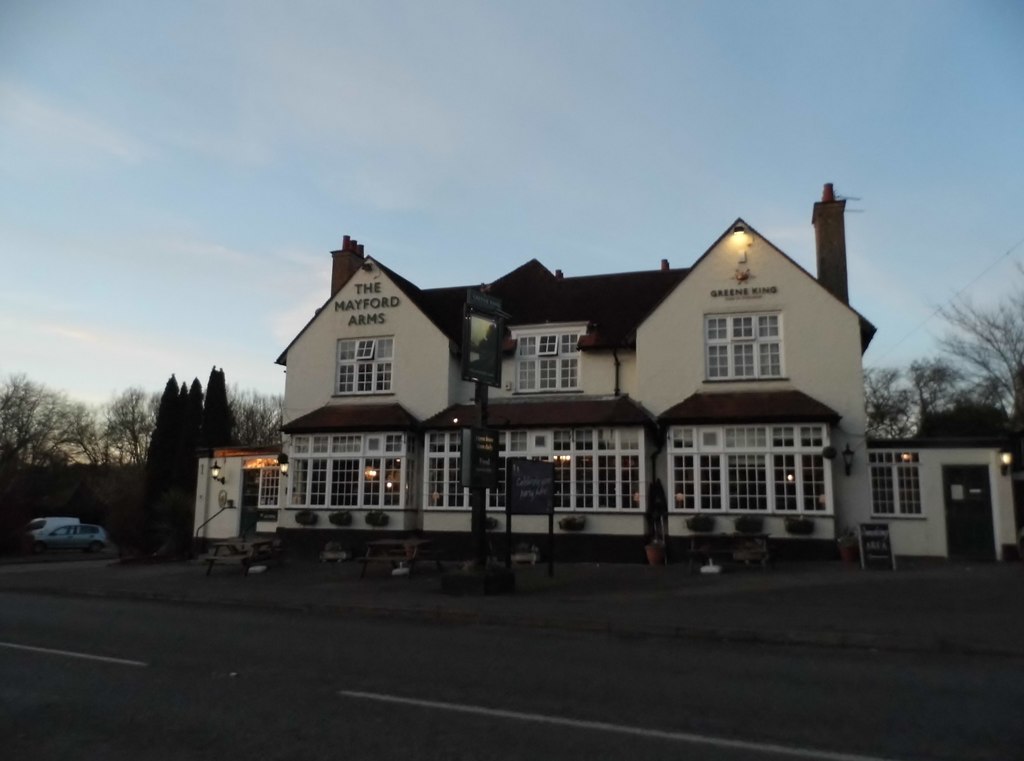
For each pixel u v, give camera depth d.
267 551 22.09
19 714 7.14
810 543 20.67
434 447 24.53
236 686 8.21
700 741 6.26
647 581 17.39
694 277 23.59
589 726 6.67
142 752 6.03
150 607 15.84
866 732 6.51
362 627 12.73
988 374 35.19
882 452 21.94
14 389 60.06
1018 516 21.84
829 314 22.42
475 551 16.33
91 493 58.03
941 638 10.45
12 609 15.40
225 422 39.22
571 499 22.72
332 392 26.62
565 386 24.97
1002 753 5.95
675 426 22.14
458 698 7.67
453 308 28.50
